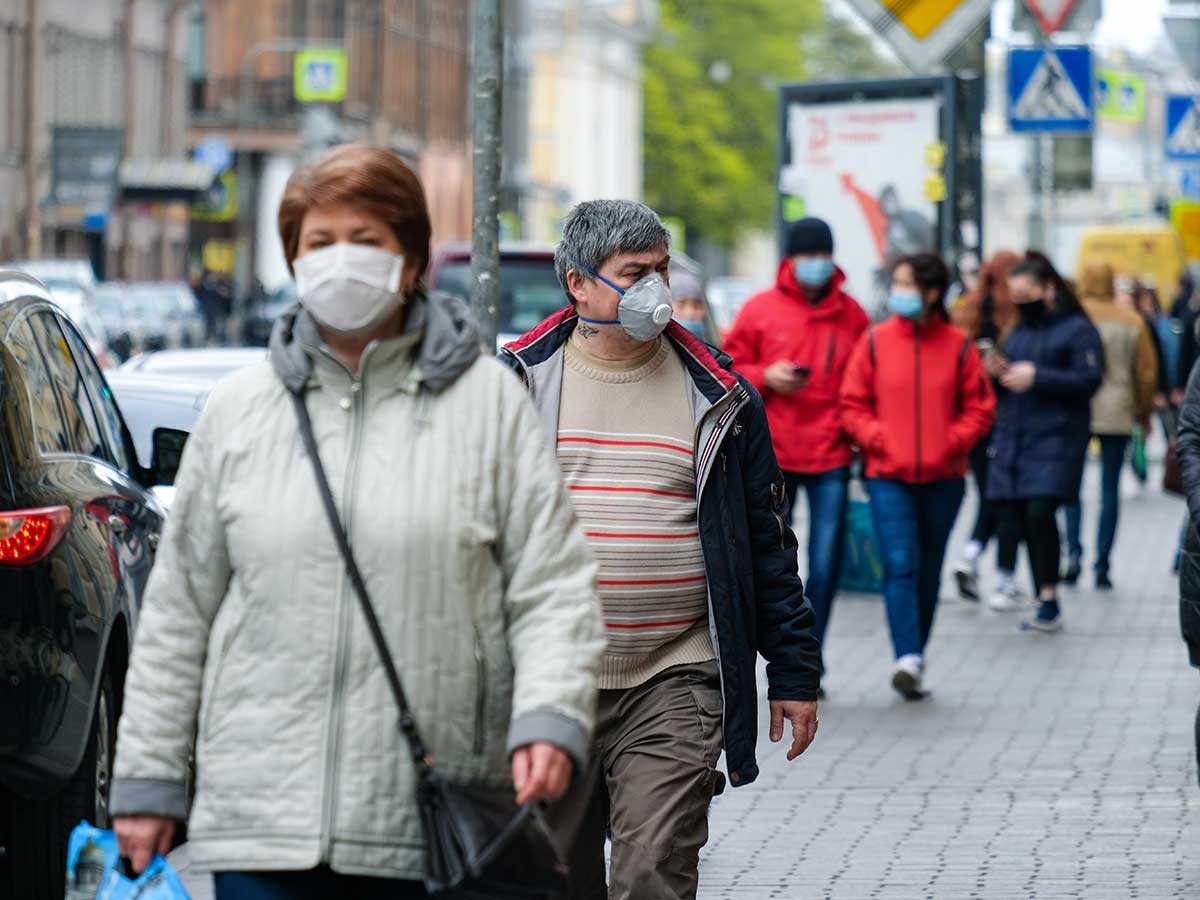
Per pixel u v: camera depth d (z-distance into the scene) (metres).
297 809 6.43
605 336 9.04
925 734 17.00
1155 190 118.56
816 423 18.20
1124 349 26.58
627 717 8.89
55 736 10.52
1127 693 18.88
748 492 9.10
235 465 6.60
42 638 10.48
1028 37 31.52
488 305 14.35
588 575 6.68
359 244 6.59
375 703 6.46
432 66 138.62
